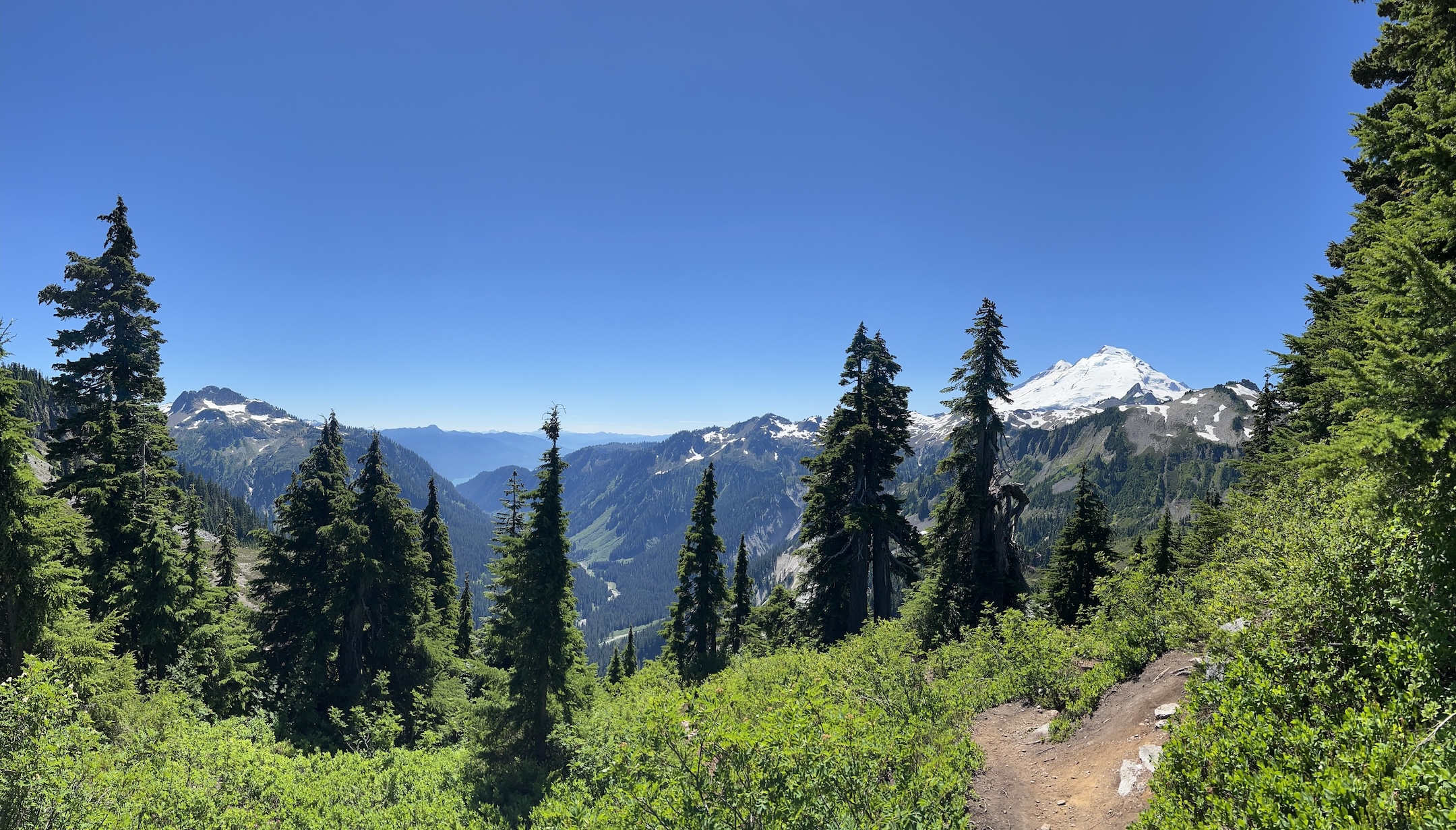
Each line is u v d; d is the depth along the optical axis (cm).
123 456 2519
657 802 751
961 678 1631
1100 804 877
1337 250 1964
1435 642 578
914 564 3331
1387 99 1546
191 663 2391
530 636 2197
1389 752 491
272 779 1498
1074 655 1570
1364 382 657
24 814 947
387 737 2261
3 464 1664
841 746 823
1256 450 2853
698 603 4003
